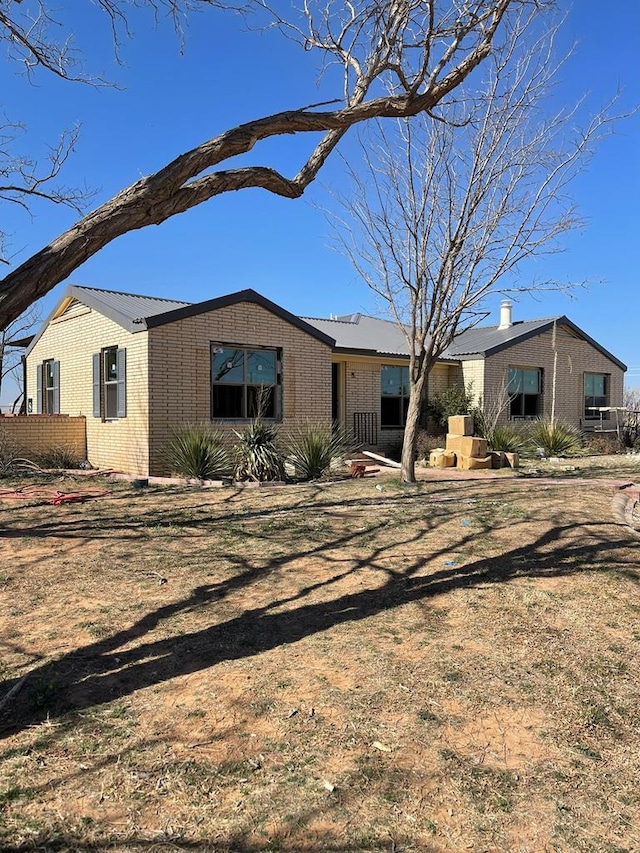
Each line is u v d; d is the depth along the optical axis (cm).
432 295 964
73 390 1385
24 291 272
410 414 1020
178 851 206
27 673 336
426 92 442
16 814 224
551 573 513
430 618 418
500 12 480
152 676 333
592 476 1181
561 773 254
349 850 208
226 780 245
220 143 344
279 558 564
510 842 214
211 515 761
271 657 356
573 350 2103
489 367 1791
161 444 1132
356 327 1983
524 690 321
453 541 618
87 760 258
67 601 450
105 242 299
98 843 210
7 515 767
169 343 1140
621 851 211
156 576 509
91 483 1062
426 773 251
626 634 396
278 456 1084
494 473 1216
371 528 680
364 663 349
